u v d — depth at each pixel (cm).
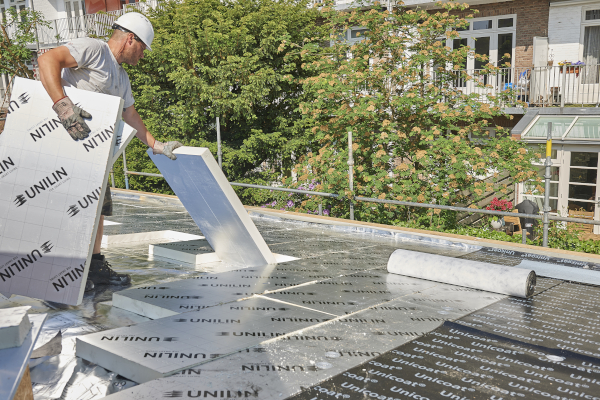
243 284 339
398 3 1151
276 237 541
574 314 286
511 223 1096
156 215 688
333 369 206
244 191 1462
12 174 282
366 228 570
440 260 356
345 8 1512
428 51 1046
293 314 276
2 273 283
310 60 1331
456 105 1091
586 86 1385
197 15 1445
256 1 1530
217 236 422
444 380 198
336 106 1093
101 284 357
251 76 1352
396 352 225
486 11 1491
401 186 922
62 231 281
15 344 140
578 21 1357
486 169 967
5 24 1930
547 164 626
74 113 276
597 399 184
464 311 288
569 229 933
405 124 1039
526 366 212
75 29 2356
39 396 199
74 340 254
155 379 194
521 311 290
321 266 400
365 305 296
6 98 1772
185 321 262
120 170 1525
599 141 1101
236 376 198
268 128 1567
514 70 1469
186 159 365
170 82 1580
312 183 1059
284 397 182
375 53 1102
